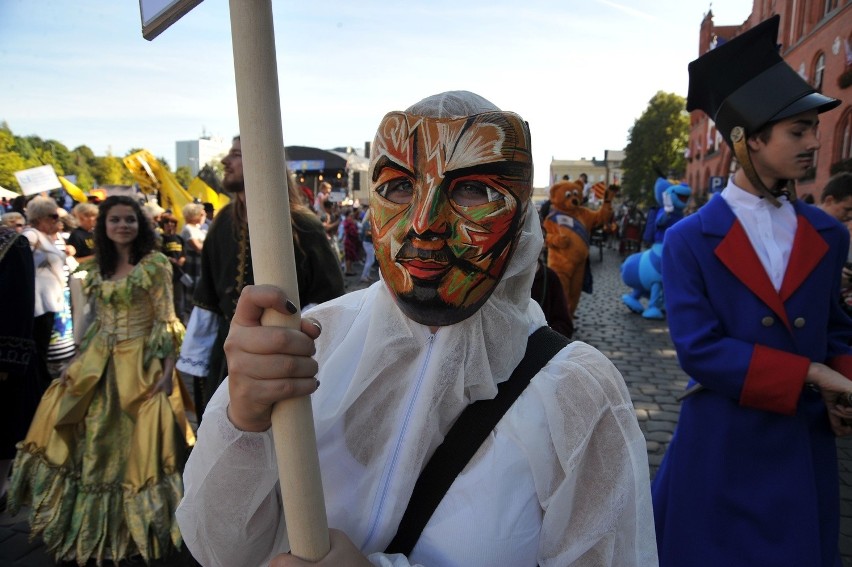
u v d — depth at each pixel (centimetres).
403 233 89
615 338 653
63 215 637
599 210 635
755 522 161
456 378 91
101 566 252
